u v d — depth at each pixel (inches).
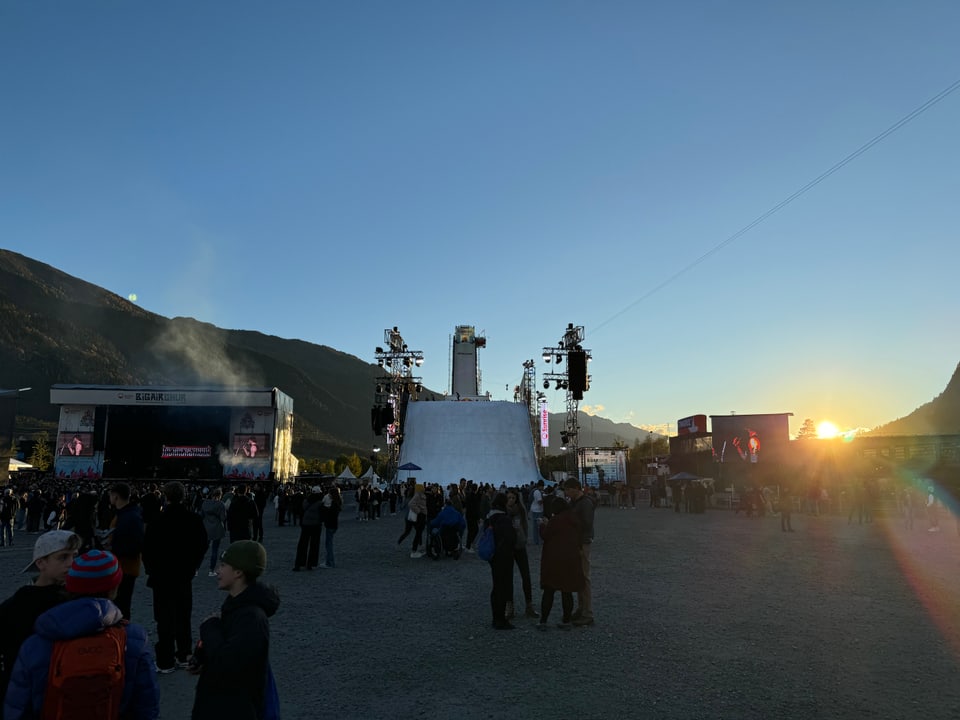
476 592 438.0
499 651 283.0
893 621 334.3
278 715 127.5
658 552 648.4
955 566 537.3
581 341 2362.2
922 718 200.7
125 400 2664.9
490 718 203.5
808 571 511.2
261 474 2667.3
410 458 2534.5
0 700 113.6
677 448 2257.6
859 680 237.9
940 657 267.4
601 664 261.1
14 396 1581.0
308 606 386.6
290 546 746.8
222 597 419.2
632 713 206.1
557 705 214.2
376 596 421.4
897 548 675.4
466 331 4554.6
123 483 267.1
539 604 398.3
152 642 303.7
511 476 2425.0
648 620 341.1
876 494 1036.5
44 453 3966.5
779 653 275.0
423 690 231.3
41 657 102.6
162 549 257.9
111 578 115.4
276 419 2743.6
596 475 2055.9
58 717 99.8
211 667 116.6
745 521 1120.8
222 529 542.3
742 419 1798.7
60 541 125.8
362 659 271.3
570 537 327.0
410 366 2844.5
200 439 2682.1
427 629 326.3
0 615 118.0
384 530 981.2
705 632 313.3
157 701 116.0
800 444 1610.5
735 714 204.5
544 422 2942.9
